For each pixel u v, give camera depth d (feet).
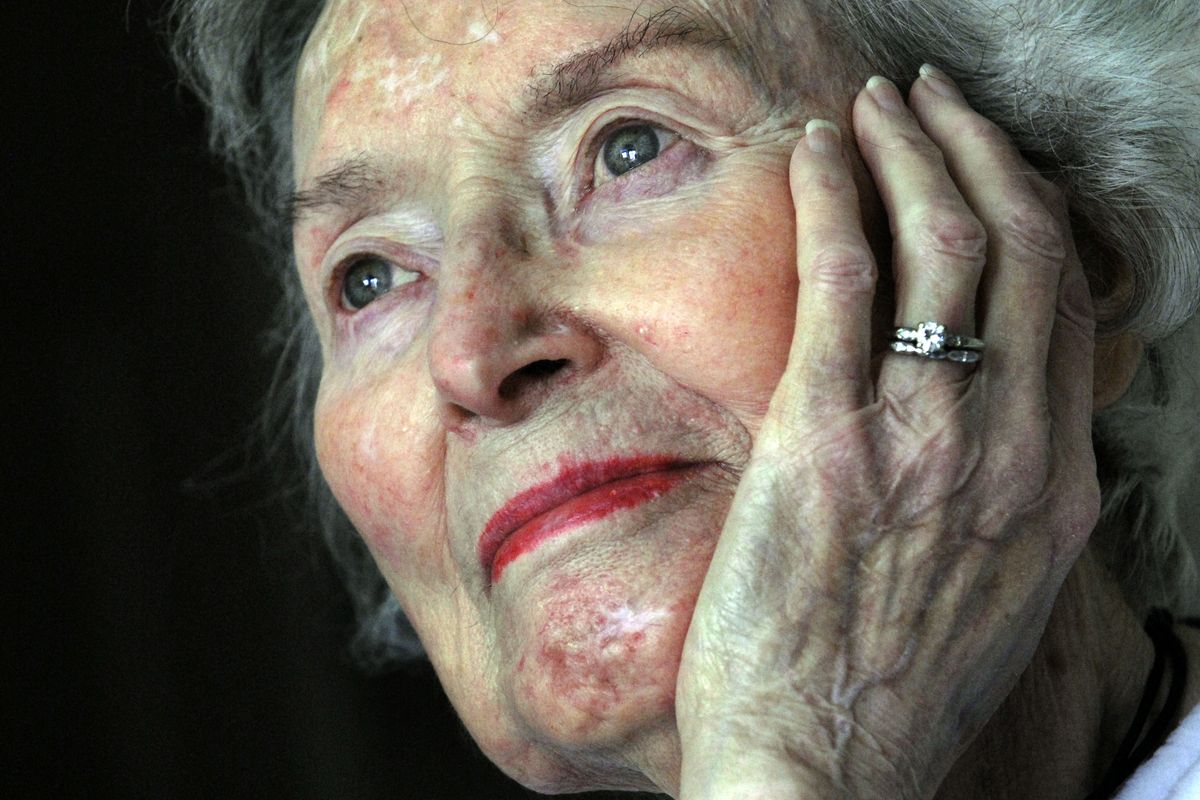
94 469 19.26
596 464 8.93
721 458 8.95
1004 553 8.63
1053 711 10.16
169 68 19.56
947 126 9.47
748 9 9.53
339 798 19.92
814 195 8.87
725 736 8.20
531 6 9.57
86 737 18.69
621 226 9.25
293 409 16.96
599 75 9.42
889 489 8.48
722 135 9.34
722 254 8.90
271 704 19.83
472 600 10.09
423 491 10.27
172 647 19.36
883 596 8.42
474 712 10.41
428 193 10.08
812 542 8.43
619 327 8.96
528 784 10.59
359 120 10.21
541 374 9.18
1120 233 9.98
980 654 8.55
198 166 19.99
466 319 9.01
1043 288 8.87
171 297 19.93
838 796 8.00
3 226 18.71
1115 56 9.97
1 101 18.65
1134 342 10.37
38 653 18.56
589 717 8.79
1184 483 12.32
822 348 8.57
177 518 19.70
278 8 13.93
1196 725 9.64
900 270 8.86
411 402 10.27
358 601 17.28
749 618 8.38
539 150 9.64
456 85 9.74
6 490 18.67
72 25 19.03
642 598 8.68
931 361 8.64
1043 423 8.70
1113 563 11.43
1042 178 9.61
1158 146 9.96
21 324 18.99
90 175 19.27
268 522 20.22
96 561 19.12
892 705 8.30
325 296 11.28
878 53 9.82
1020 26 9.91
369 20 10.45
